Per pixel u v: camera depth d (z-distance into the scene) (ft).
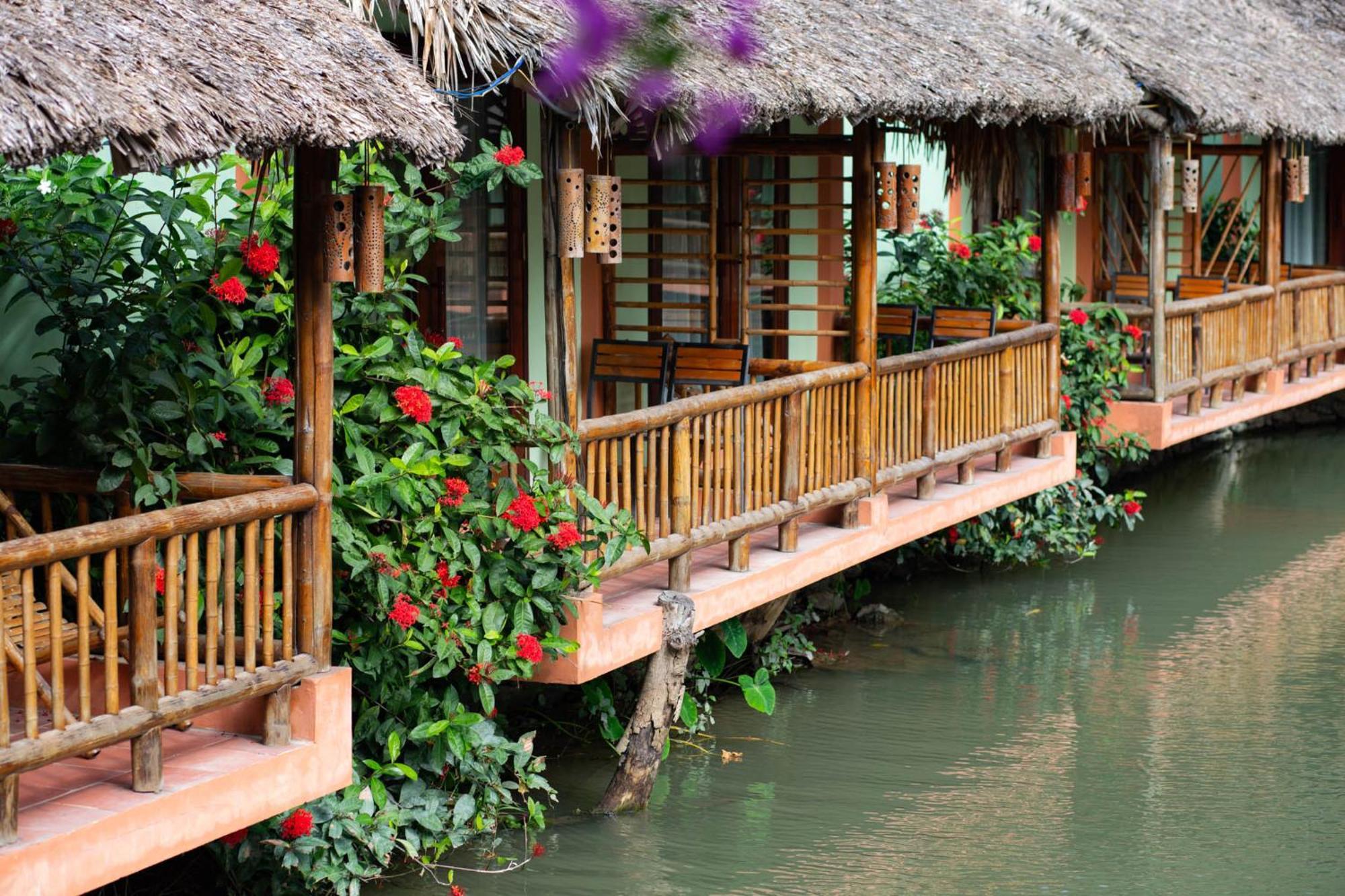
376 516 22.06
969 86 31.22
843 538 31.04
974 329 38.63
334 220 19.16
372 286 19.43
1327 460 59.36
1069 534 43.27
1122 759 29.68
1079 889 24.29
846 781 28.45
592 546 24.45
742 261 36.09
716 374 31.86
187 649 18.16
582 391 33.30
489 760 24.93
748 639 33.19
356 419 22.99
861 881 24.45
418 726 23.50
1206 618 38.93
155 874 22.20
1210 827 26.66
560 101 23.27
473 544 22.98
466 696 26.08
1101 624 38.42
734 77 24.90
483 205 30.78
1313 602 40.40
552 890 23.79
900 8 33.83
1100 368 42.57
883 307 39.81
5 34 15.42
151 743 17.81
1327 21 58.95
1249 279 61.87
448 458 22.75
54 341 24.06
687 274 36.70
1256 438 63.93
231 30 17.85
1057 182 38.63
